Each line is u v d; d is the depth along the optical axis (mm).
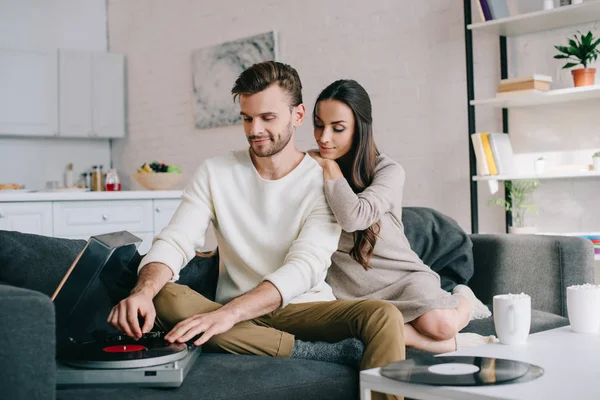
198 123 6027
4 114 6293
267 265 1964
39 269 1802
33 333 1235
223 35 5844
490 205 4125
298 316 1866
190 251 1943
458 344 2123
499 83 4176
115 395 1372
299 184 1997
